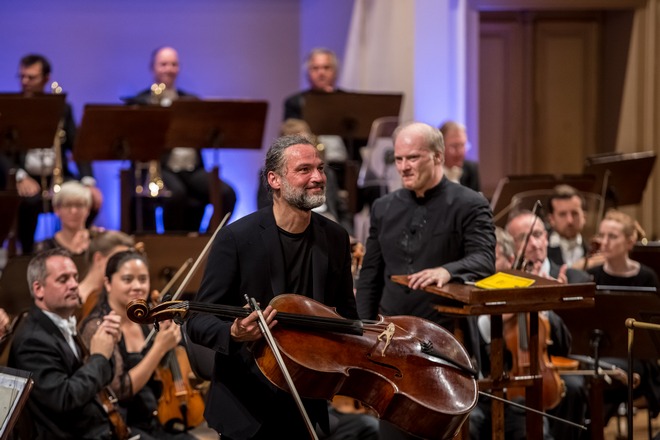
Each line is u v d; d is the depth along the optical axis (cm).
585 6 1529
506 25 1575
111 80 1642
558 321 843
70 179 1338
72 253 1062
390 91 1509
